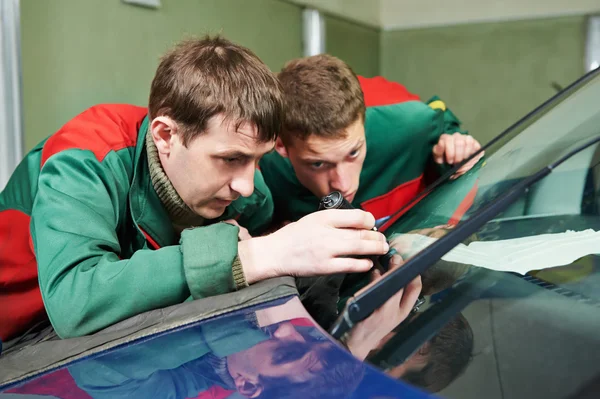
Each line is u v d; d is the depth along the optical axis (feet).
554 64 7.41
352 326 1.39
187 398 1.18
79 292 1.82
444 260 1.63
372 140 3.70
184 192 2.27
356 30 7.86
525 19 7.49
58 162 2.20
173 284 1.81
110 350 1.53
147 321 1.69
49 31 3.97
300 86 2.93
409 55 8.43
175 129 2.13
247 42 5.92
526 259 1.62
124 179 2.34
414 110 3.96
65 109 4.13
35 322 2.53
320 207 2.05
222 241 1.84
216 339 1.43
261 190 3.00
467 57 7.96
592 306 1.36
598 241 1.69
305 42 6.89
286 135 3.04
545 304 1.38
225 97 2.02
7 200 2.68
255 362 1.27
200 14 5.28
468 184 2.07
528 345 1.23
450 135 4.00
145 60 4.77
